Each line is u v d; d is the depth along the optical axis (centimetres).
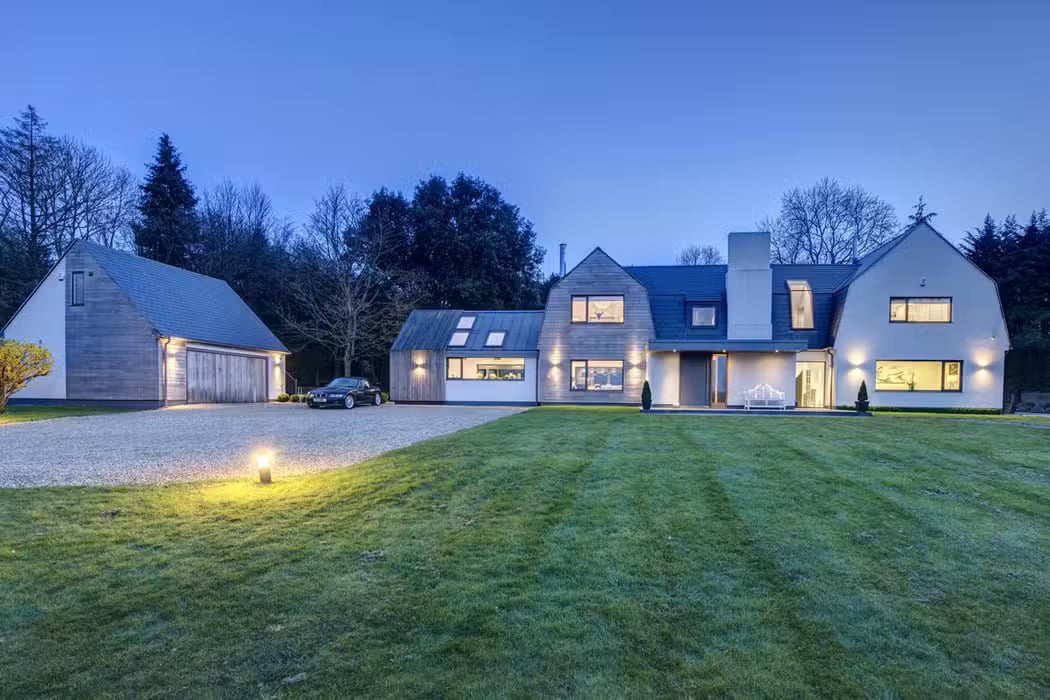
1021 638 338
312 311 3447
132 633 336
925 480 734
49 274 2336
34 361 1916
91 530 520
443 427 1386
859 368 2234
